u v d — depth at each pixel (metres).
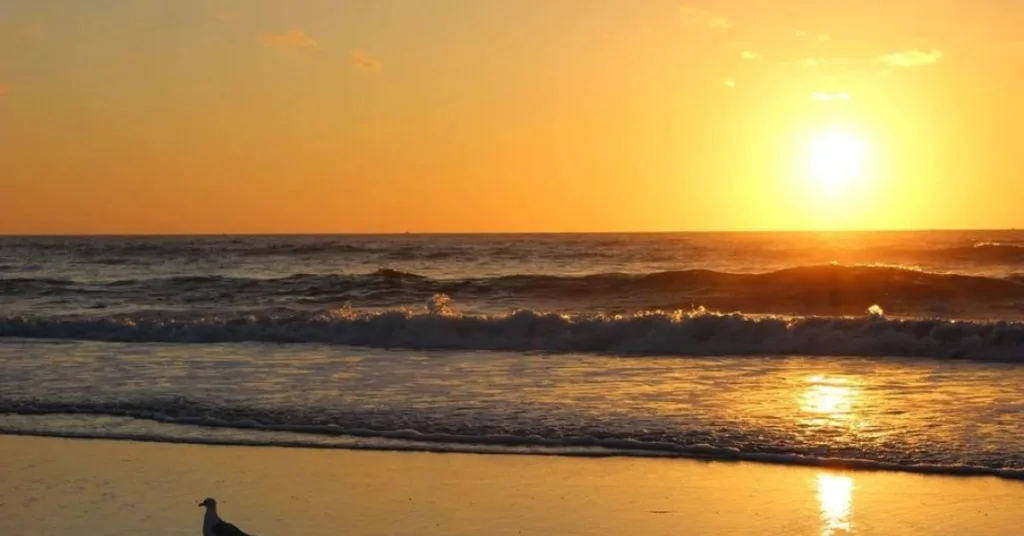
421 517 9.66
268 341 23.83
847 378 17.62
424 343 22.97
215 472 11.30
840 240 145.75
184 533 9.14
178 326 24.64
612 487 10.65
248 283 44.00
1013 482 10.75
